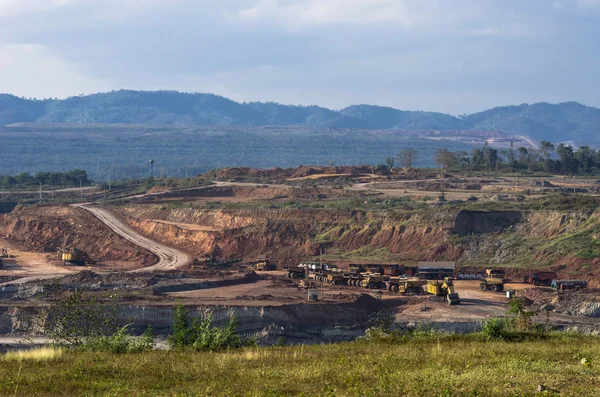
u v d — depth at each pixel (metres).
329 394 30.05
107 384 34.31
